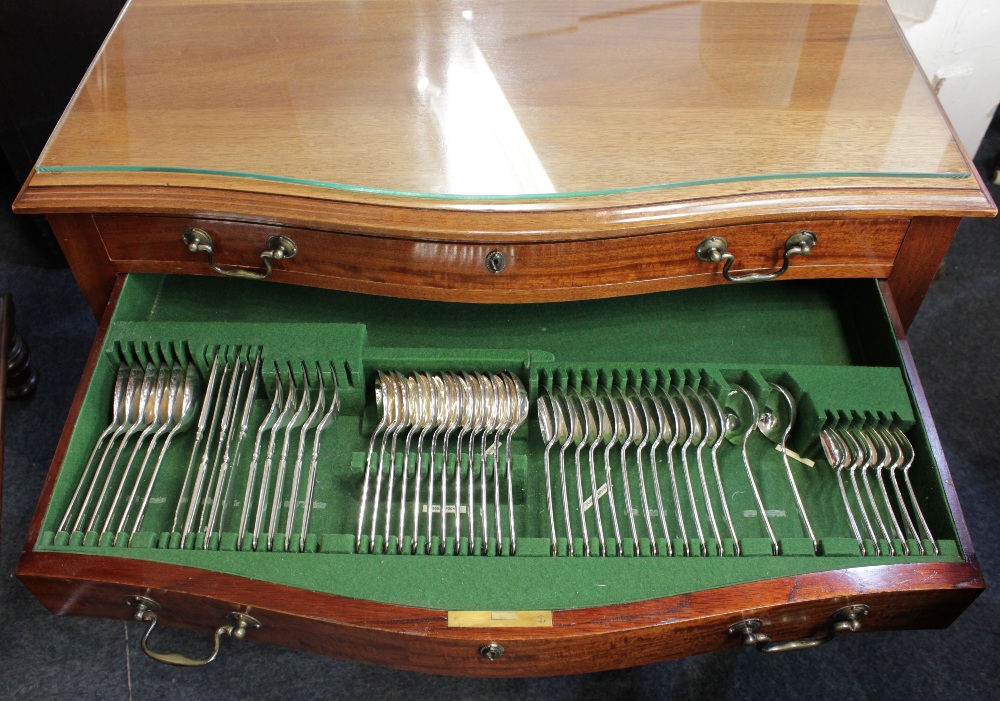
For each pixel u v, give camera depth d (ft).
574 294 3.73
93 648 4.17
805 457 3.63
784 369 3.58
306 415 3.57
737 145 3.57
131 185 3.47
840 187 3.47
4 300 4.04
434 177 3.43
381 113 3.68
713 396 3.58
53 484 3.16
